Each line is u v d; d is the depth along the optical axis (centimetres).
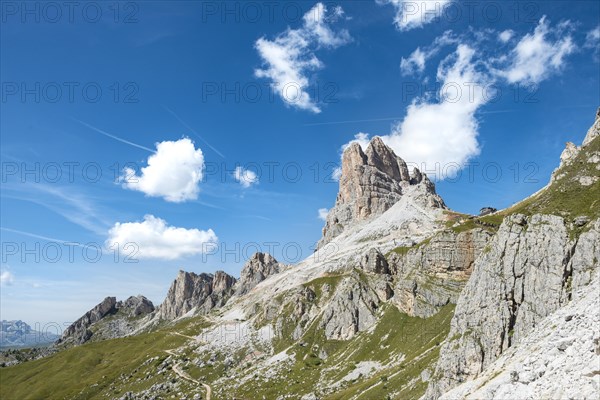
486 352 12119
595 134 17050
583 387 5588
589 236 11738
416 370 16862
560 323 8681
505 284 12712
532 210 13975
